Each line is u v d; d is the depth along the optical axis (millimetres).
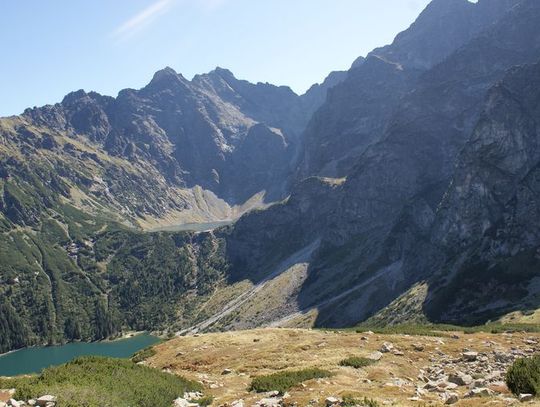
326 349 54594
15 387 28984
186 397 33844
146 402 29125
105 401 26047
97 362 36250
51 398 24594
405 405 25797
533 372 25562
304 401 29562
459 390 30969
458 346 54719
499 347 54469
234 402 31328
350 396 28391
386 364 44812
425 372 43031
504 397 25281
